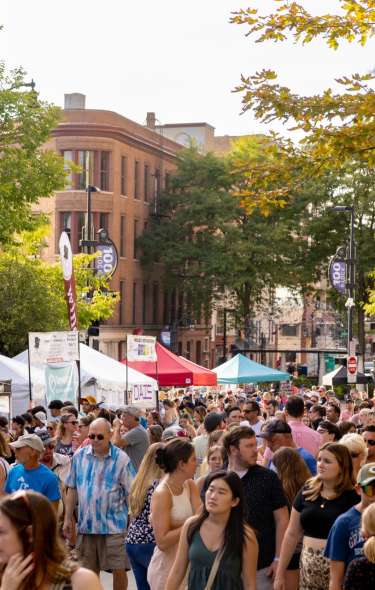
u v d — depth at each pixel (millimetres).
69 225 77062
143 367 32375
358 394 44812
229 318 95438
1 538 5410
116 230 78812
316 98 13805
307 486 9375
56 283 45219
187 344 93625
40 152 39750
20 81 39594
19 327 43219
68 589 5551
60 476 14398
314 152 14117
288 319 110125
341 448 9227
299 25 13859
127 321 81688
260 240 81875
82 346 30000
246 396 39875
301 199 80000
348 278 59219
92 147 77188
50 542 5453
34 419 19047
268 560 9602
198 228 86562
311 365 89125
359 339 81000
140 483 11086
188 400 34625
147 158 84375
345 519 8266
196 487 9914
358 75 13750
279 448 11281
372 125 13648
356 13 13781
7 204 38781
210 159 84688
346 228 79750
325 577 9180
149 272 85062
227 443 9773
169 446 9797
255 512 9570
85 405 22578
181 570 8008
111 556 12625
